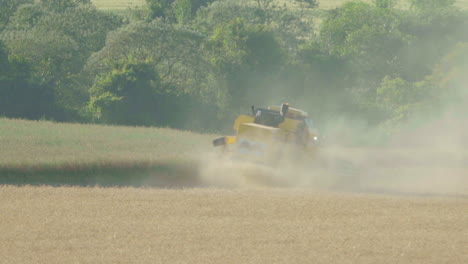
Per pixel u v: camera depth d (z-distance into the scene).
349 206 65.75
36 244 48.19
